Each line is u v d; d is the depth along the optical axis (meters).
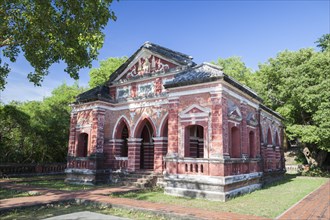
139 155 18.91
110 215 9.44
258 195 14.23
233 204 11.54
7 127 22.27
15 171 21.97
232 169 13.84
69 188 16.06
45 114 26.64
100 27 12.34
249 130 17.17
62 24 12.01
